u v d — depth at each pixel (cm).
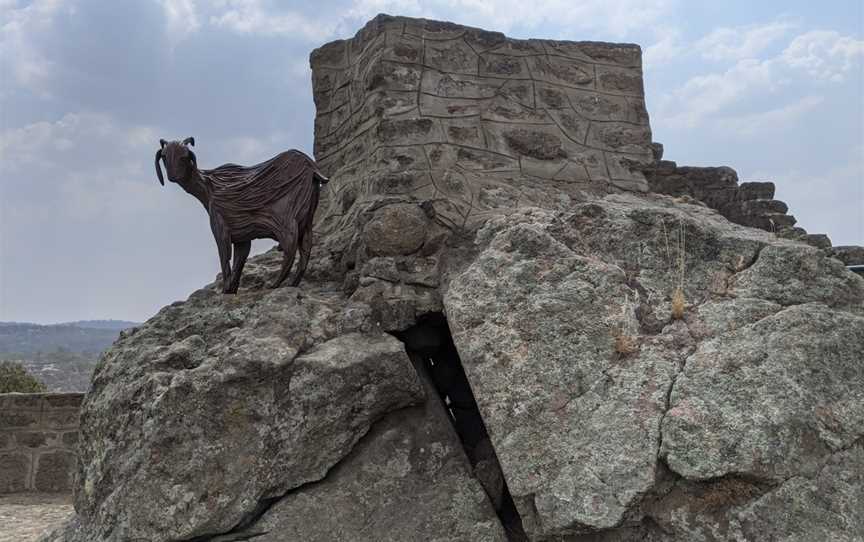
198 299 437
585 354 345
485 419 349
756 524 303
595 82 536
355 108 525
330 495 363
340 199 519
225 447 358
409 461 376
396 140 462
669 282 367
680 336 347
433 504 364
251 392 363
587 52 540
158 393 371
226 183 429
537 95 513
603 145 523
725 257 371
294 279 433
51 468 793
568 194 485
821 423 316
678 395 326
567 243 384
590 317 352
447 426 390
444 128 476
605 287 358
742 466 306
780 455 308
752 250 371
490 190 462
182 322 423
